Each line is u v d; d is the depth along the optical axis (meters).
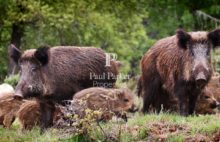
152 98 44.66
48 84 39.53
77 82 41.72
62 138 34.19
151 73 44.38
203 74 38.81
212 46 40.25
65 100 40.81
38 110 40.16
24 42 85.06
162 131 33.91
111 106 37.53
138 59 99.69
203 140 32.16
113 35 90.12
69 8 82.50
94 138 33.19
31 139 36.38
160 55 43.28
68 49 42.12
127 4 85.88
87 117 33.03
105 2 85.06
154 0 90.75
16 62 39.72
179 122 35.16
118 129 34.38
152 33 114.12
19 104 41.47
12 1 78.00
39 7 77.38
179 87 41.25
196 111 43.56
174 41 42.62
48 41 84.81
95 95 37.62
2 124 42.00
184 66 40.62
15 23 78.56
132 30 92.94
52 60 40.53
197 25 88.94
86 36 85.50
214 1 91.12
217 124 33.34
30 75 38.72
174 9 91.69
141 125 35.38
